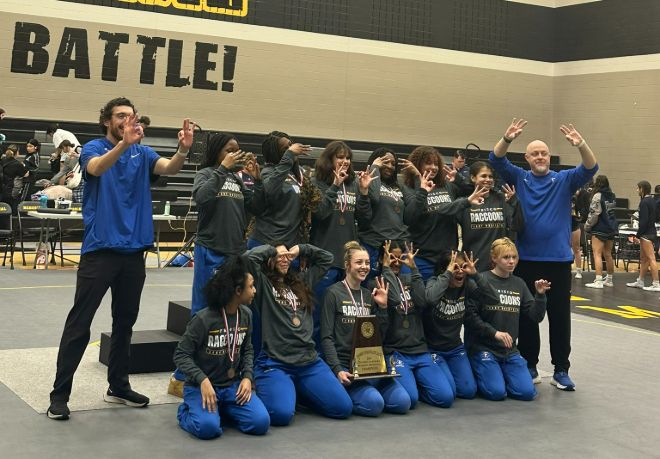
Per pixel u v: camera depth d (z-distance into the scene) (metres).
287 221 5.99
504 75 21.14
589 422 5.51
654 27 19.86
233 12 18.20
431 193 6.61
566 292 6.58
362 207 6.11
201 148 11.08
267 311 5.42
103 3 16.86
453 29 20.58
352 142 19.50
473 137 20.92
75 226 12.96
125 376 5.35
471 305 6.27
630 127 20.27
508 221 6.62
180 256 13.58
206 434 4.71
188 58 17.77
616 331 9.37
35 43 16.28
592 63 20.84
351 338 5.66
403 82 20.12
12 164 13.84
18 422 4.84
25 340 7.16
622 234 16.70
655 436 5.23
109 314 8.70
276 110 18.77
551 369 7.25
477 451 4.75
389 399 5.50
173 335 6.63
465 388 6.03
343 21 19.41
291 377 5.38
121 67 17.08
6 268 11.89
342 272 6.11
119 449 4.46
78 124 16.56
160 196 13.43
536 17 21.38
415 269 6.07
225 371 5.03
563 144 21.47
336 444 4.75
